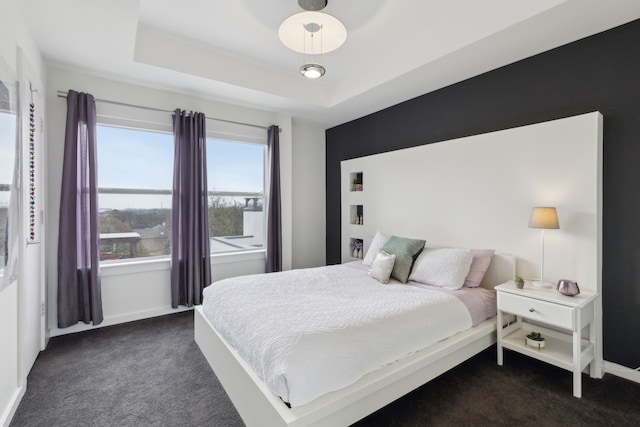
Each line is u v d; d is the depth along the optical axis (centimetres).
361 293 236
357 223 440
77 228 286
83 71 290
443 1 234
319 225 498
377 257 292
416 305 206
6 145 164
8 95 166
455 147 308
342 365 154
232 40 289
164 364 236
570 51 241
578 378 195
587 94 233
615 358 222
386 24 263
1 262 160
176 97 347
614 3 193
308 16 208
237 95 354
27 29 214
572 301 197
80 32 228
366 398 160
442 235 320
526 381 213
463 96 312
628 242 216
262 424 151
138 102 324
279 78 355
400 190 363
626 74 216
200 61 302
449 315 213
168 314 344
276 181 414
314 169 491
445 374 223
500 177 275
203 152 354
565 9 199
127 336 286
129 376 220
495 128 287
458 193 306
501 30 223
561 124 237
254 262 415
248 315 193
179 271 345
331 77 367
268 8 239
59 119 285
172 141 351
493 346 266
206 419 177
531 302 214
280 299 218
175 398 195
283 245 436
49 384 209
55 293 285
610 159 223
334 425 149
